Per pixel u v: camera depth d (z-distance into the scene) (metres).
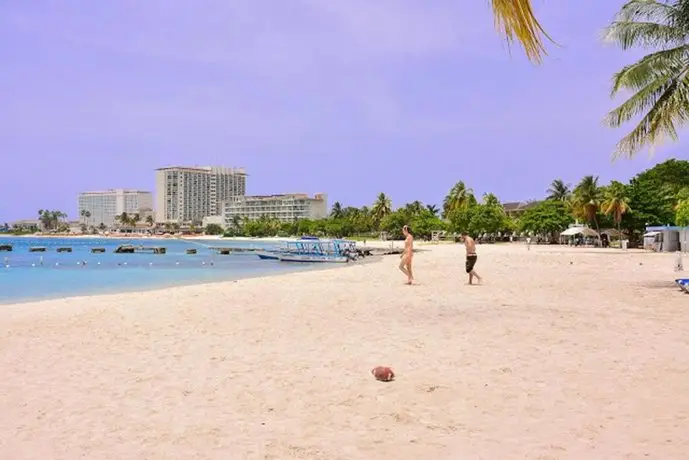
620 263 33.88
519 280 21.25
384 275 25.28
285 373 7.18
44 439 5.01
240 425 5.29
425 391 6.24
